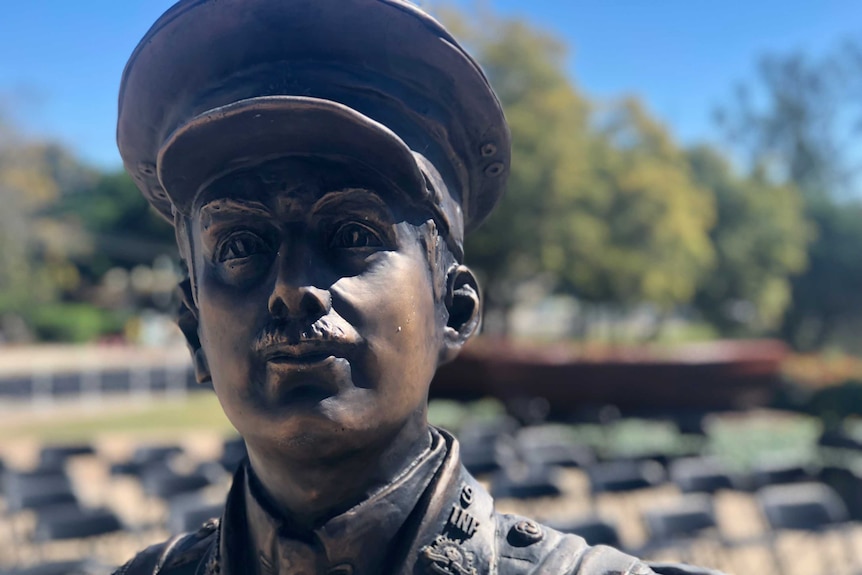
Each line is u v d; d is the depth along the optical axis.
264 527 1.37
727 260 24.20
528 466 7.45
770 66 32.91
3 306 28.38
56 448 8.38
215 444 11.82
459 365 10.58
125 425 13.98
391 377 1.28
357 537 1.32
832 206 28.42
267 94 1.32
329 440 1.24
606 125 20.56
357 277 1.27
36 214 32.06
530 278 19.11
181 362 21.19
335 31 1.31
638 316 26.89
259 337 1.25
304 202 1.27
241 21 1.31
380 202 1.29
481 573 1.34
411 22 1.31
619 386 10.52
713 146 25.81
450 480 1.40
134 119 1.49
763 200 24.69
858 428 12.41
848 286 27.58
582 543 1.43
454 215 1.48
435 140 1.43
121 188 33.88
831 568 6.89
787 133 32.91
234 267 1.31
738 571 6.80
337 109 1.21
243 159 1.29
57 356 24.97
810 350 27.78
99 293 36.09
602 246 18.39
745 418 13.56
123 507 8.35
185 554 1.61
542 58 18.33
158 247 33.91
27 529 7.17
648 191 18.80
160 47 1.37
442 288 1.44
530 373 10.41
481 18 18.39
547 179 17.66
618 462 8.82
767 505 6.27
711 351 11.72
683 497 7.04
